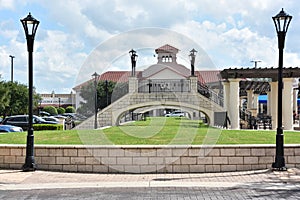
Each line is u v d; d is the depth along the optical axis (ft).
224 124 69.36
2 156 35.27
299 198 24.44
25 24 34.40
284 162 33.65
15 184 29.17
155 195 25.77
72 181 30.32
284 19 33.91
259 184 28.55
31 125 34.17
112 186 28.71
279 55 34.17
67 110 194.90
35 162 34.60
